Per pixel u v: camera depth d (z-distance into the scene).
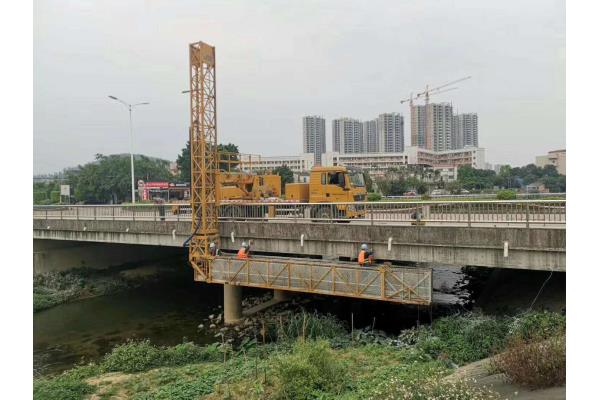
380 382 9.30
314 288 16.02
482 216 15.43
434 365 10.56
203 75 19.55
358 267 15.02
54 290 25.09
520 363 7.92
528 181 81.62
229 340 16.33
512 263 13.55
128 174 74.88
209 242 19.77
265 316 18.83
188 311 21.53
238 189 24.88
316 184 22.05
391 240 15.80
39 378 13.28
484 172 85.06
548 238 12.90
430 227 14.98
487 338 11.77
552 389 7.37
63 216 26.73
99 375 12.38
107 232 24.20
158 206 22.77
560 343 8.16
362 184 22.70
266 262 17.20
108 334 18.41
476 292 20.22
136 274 29.08
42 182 81.94
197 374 11.48
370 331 15.13
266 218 20.03
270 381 10.10
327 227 17.31
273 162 114.50
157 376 11.55
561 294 13.72
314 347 10.50
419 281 13.87
